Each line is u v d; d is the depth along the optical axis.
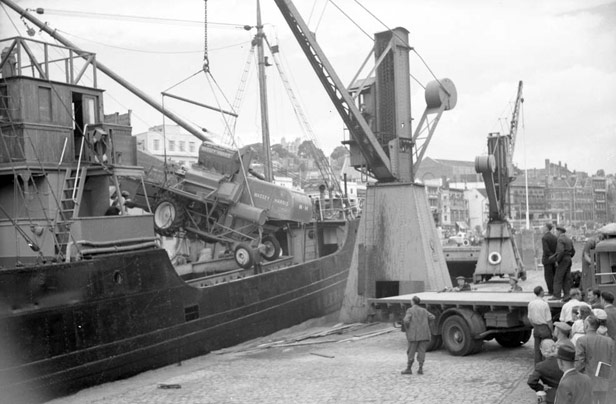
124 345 15.04
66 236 15.43
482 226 136.12
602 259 13.81
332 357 16.84
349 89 23.23
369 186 23.45
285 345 18.92
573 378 7.10
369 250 23.09
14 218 16.28
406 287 22.39
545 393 9.14
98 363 14.33
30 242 14.41
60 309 13.57
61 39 21.72
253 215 21.83
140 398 13.16
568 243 15.36
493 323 16.00
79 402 13.05
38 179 16.14
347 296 23.30
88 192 17.47
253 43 33.47
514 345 17.58
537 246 47.41
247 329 19.50
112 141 16.94
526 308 15.65
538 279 34.19
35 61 16.48
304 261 25.05
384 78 23.38
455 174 155.62
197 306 17.48
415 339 14.27
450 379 13.77
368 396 12.56
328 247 27.22
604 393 8.58
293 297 21.94
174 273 16.77
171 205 22.06
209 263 21.89
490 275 29.20
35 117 15.88
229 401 12.68
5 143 15.02
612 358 8.79
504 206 29.28
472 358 16.12
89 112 17.30
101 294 14.55
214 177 22.27
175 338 16.58
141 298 15.62
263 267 22.42
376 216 23.17
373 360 16.25
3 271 12.54
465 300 16.41
